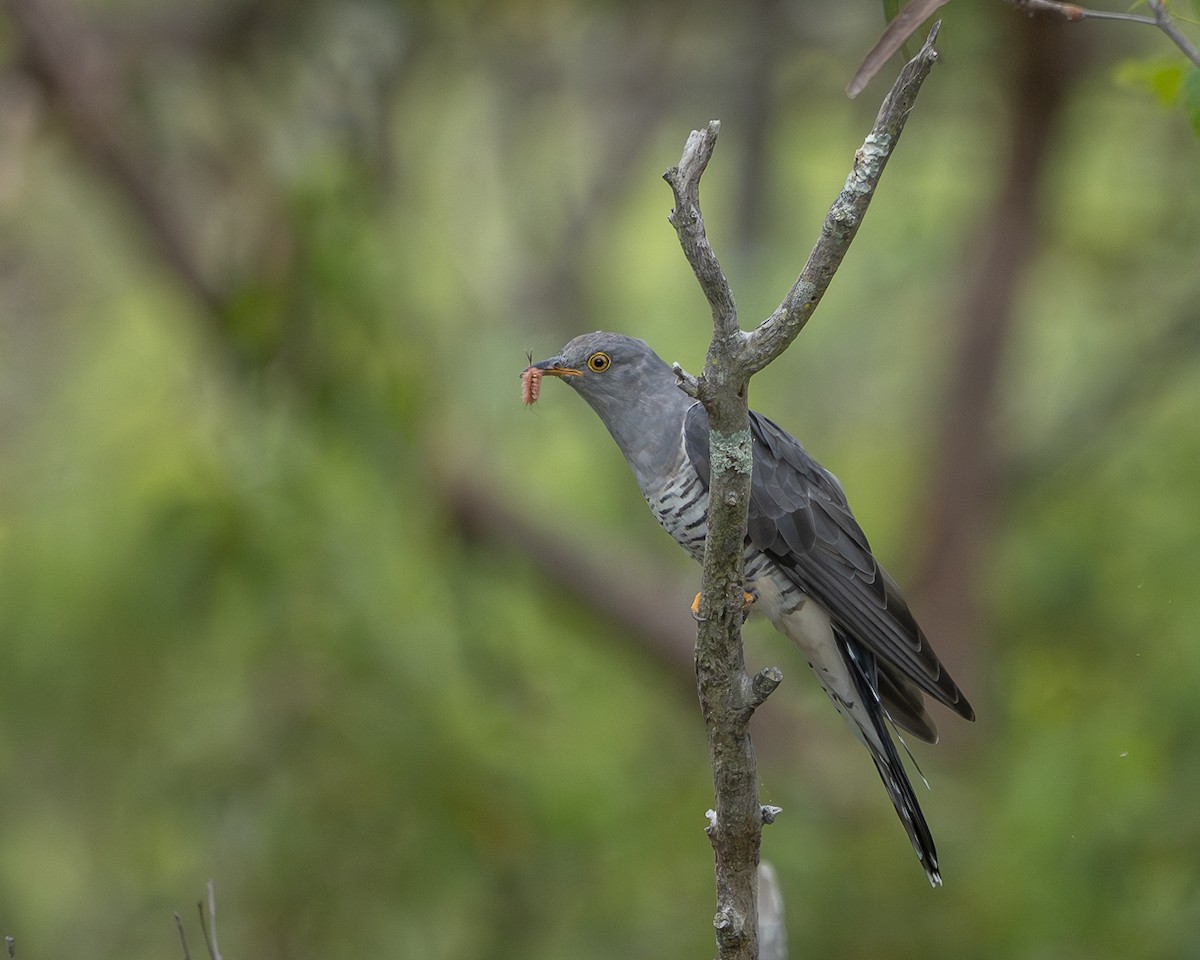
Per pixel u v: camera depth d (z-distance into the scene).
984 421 13.67
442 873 10.78
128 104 13.38
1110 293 14.59
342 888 10.62
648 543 16.45
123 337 15.55
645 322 18.22
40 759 12.34
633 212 19.52
